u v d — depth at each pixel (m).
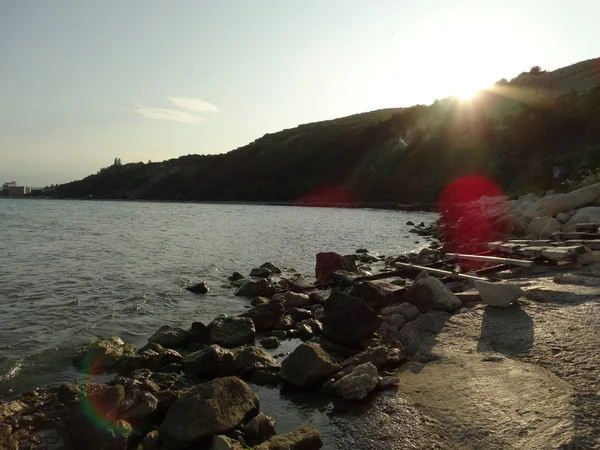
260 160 113.06
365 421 5.23
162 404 5.55
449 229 25.84
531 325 7.21
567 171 36.78
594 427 4.26
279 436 4.82
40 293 13.16
